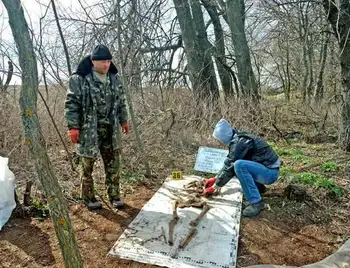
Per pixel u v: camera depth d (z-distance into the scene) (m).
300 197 3.77
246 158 3.59
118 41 4.32
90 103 3.33
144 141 5.40
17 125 4.86
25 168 4.50
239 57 7.59
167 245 2.90
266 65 12.84
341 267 2.64
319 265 2.67
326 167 4.61
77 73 3.30
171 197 3.85
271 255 2.84
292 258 2.81
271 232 3.18
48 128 5.29
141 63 6.71
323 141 6.23
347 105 5.37
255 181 3.55
